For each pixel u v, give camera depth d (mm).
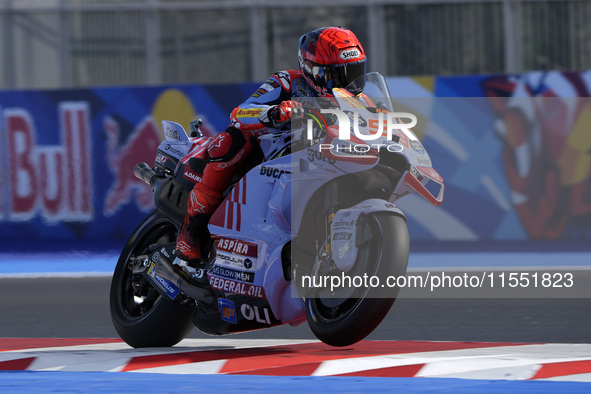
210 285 13578
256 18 38750
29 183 34625
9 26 38625
